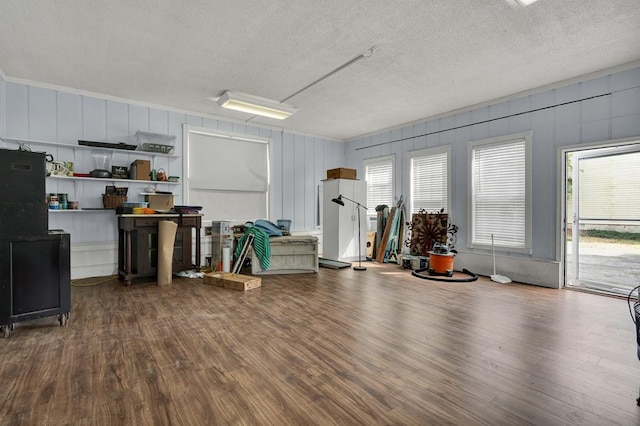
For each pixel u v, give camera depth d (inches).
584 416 65.6
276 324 117.0
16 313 106.2
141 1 106.8
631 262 169.9
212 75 167.9
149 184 208.1
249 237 201.6
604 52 141.6
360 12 113.2
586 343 101.7
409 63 153.1
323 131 287.3
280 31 125.7
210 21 119.0
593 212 177.3
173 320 120.7
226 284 170.9
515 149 195.0
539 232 184.1
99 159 191.8
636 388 76.0
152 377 79.9
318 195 300.0
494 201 205.2
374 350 95.9
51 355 91.7
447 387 76.1
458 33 126.6
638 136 149.1
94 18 116.7
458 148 223.6
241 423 62.9
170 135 211.0
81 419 63.7
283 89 186.9
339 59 149.4
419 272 216.2
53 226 179.6
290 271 212.2
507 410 67.4
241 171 253.0
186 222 192.9
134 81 175.9
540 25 120.6
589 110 164.4
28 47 137.9
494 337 106.2
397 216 256.8
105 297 151.1
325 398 71.4
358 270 223.9
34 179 109.8
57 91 180.5
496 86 181.8
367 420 63.9
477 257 210.4
